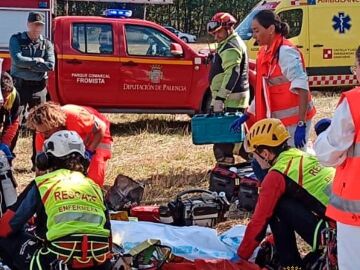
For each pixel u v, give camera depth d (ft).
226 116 23.24
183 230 17.42
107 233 13.56
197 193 20.30
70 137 14.03
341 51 50.96
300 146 18.75
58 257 13.12
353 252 11.48
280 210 15.25
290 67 18.60
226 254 16.51
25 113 30.30
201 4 133.18
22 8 37.42
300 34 50.42
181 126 39.27
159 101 37.70
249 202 21.84
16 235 14.35
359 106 11.18
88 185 13.80
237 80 23.77
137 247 15.03
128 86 37.14
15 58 28.96
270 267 15.89
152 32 37.45
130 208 19.83
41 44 29.45
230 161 23.79
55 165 13.92
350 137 11.28
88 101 36.99
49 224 13.29
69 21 36.58
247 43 48.73
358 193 11.37
